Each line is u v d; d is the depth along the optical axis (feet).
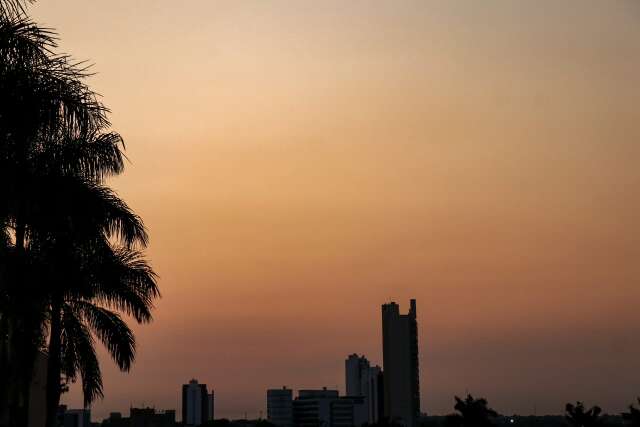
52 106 72.59
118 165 90.02
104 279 107.04
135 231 99.30
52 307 103.55
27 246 90.63
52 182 82.69
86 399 111.04
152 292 111.45
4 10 71.72
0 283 90.27
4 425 96.17
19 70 71.77
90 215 91.56
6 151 74.13
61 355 109.91
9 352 97.40
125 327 111.96
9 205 78.43
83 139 87.40
